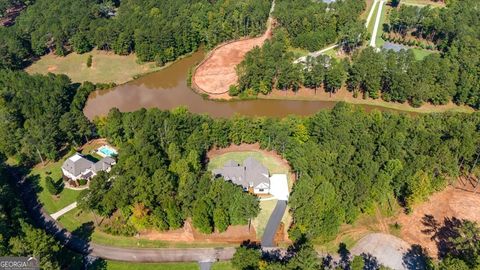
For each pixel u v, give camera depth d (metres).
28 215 125.25
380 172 124.31
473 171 138.75
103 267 110.50
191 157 132.12
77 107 182.00
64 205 130.88
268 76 187.12
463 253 105.62
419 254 112.94
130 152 134.38
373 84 183.12
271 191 133.50
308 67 190.62
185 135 146.88
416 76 180.50
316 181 120.00
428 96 180.25
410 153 133.50
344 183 119.44
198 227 117.56
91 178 136.00
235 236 118.38
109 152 151.38
